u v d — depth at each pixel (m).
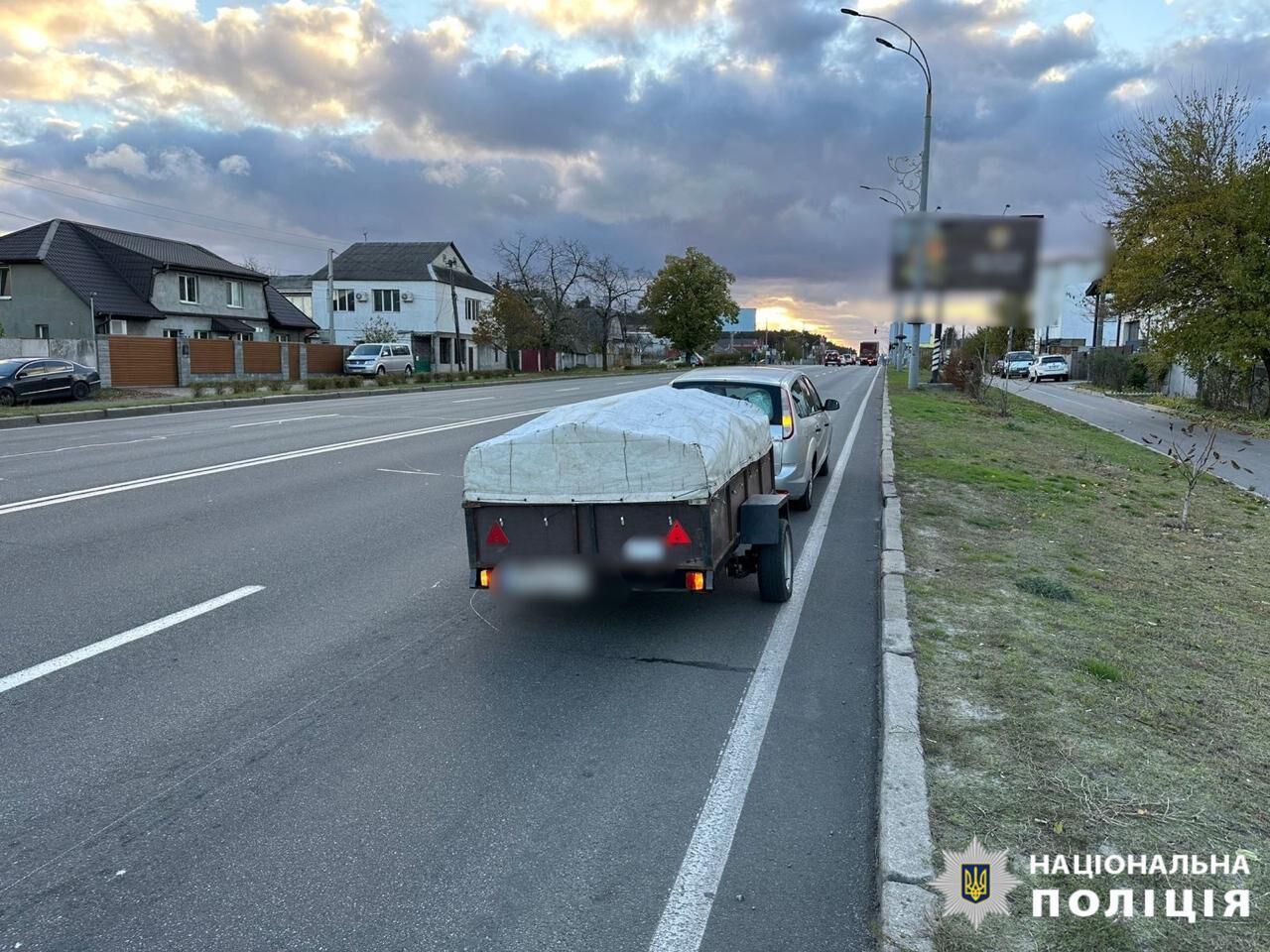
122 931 2.81
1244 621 6.32
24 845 3.28
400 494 10.20
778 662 5.17
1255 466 16.69
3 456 13.45
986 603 5.99
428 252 68.75
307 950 2.73
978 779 3.54
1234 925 2.70
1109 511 10.57
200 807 3.54
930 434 17.45
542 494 5.21
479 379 46.06
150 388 32.09
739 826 3.43
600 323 79.50
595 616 6.00
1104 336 67.62
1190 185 25.16
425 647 5.37
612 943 2.76
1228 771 3.71
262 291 50.50
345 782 3.74
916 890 2.83
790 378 9.84
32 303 40.19
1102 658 5.02
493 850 3.27
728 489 5.63
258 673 4.92
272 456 13.31
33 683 4.73
